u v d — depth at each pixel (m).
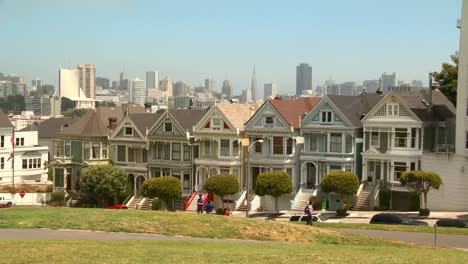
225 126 116.25
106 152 131.00
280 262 39.97
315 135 111.25
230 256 41.66
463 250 55.16
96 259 39.62
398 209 104.25
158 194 110.88
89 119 133.88
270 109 113.19
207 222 59.94
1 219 59.69
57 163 132.88
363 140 107.81
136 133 125.31
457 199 98.94
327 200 108.00
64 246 44.59
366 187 106.06
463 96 100.12
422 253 47.34
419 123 102.88
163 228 57.59
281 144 112.62
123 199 122.50
